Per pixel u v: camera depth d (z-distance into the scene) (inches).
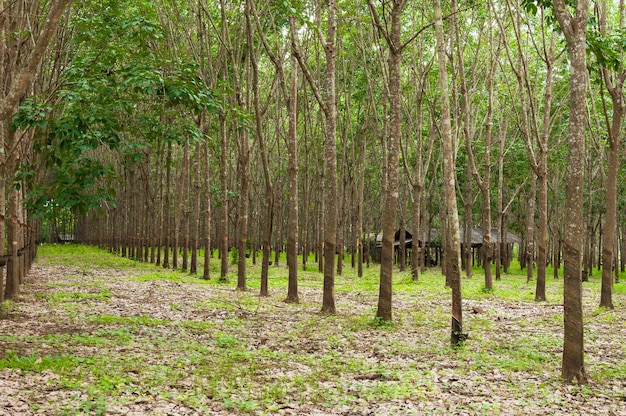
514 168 1403.8
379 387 350.9
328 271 653.9
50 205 408.5
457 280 486.6
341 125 1339.8
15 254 639.8
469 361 432.1
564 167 1438.2
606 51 591.5
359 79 1235.2
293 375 380.2
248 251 2055.9
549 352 468.8
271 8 784.3
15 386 313.3
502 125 1293.1
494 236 1873.8
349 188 1576.0
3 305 537.6
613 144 738.8
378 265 1834.4
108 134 446.3
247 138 867.4
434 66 1120.8
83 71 497.4
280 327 558.9
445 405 318.3
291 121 746.8
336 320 601.9
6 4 581.3
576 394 343.6
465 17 1000.2
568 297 370.0
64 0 313.0
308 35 1083.3
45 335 452.4
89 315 579.5
